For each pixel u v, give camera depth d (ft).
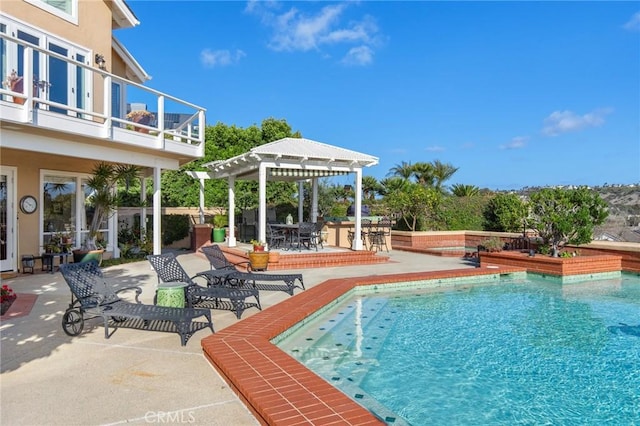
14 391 14.03
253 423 12.13
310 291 31.65
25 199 41.50
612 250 47.98
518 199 67.62
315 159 49.26
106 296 21.74
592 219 45.98
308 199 85.05
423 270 43.47
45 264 42.50
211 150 88.48
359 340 23.11
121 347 18.71
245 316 24.22
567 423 14.17
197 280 37.01
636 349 21.81
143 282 35.73
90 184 44.19
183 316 19.45
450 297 34.58
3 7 37.24
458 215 75.97
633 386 17.29
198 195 83.56
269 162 47.24
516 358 20.44
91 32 45.98
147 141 41.55
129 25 54.34
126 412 12.63
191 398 13.71
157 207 47.11
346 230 62.95
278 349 17.58
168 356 17.66
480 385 17.29
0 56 36.68
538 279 43.47
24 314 24.58
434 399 15.90
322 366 19.24
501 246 52.54
